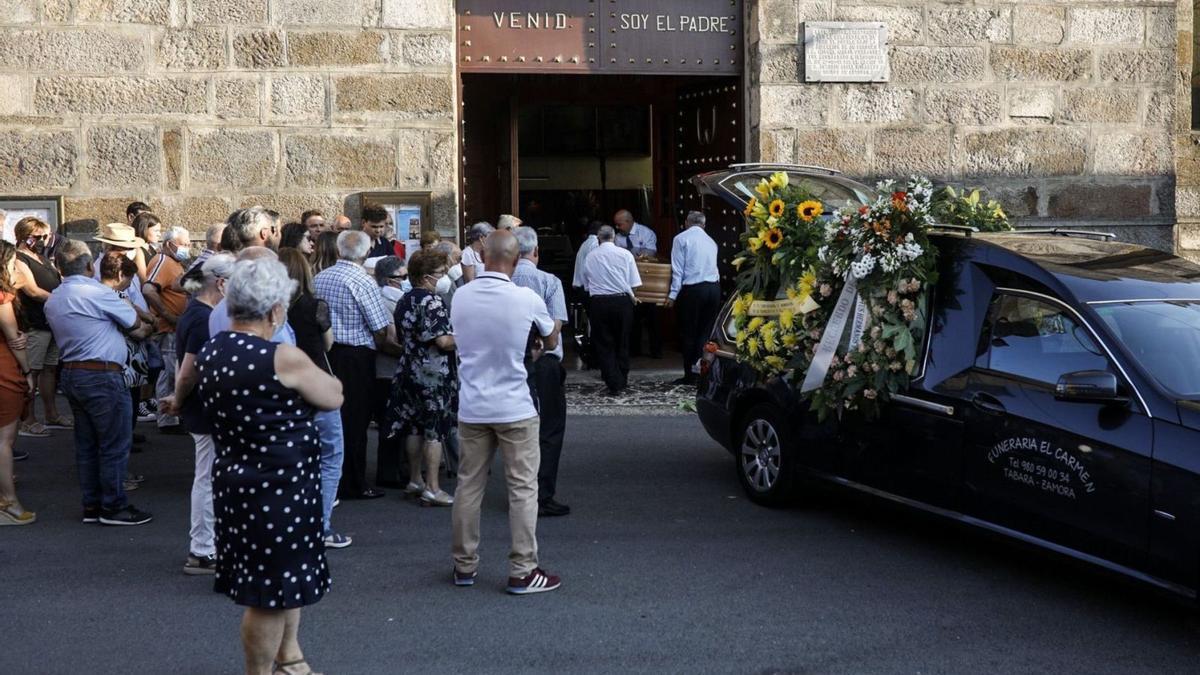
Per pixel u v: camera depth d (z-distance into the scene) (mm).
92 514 7918
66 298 7629
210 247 9555
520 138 20891
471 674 5383
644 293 13555
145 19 12344
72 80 12281
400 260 9219
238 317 4742
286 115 12641
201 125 12508
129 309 7855
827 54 13602
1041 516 6164
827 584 6594
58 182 12328
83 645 5762
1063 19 13969
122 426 7824
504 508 8258
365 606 6293
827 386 7453
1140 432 5734
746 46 13914
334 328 8344
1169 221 14328
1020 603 6277
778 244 8016
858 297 7348
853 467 7406
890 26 13719
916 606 6234
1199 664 5461
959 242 7184
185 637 5871
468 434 6508
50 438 10438
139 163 12414
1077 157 14117
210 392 4652
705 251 12906
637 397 12406
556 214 21172
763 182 8367
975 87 13875
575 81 16953
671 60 13875
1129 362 5957
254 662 4801
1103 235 7918
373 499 8562
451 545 7336
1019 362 6477
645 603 6309
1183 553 5488
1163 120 14234
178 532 7727
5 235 12203
